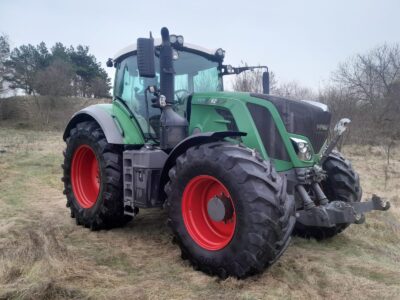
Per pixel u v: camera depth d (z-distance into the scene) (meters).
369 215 5.50
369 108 17.69
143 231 4.88
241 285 3.33
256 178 3.31
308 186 4.24
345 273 3.63
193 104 4.51
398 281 3.50
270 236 3.24
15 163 10.27
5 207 5.91
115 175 4.77
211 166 3.51
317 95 16.20
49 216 5.54
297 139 4.00
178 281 3.46
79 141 5.27
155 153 4.26
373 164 11.02
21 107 38.28
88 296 3.10
